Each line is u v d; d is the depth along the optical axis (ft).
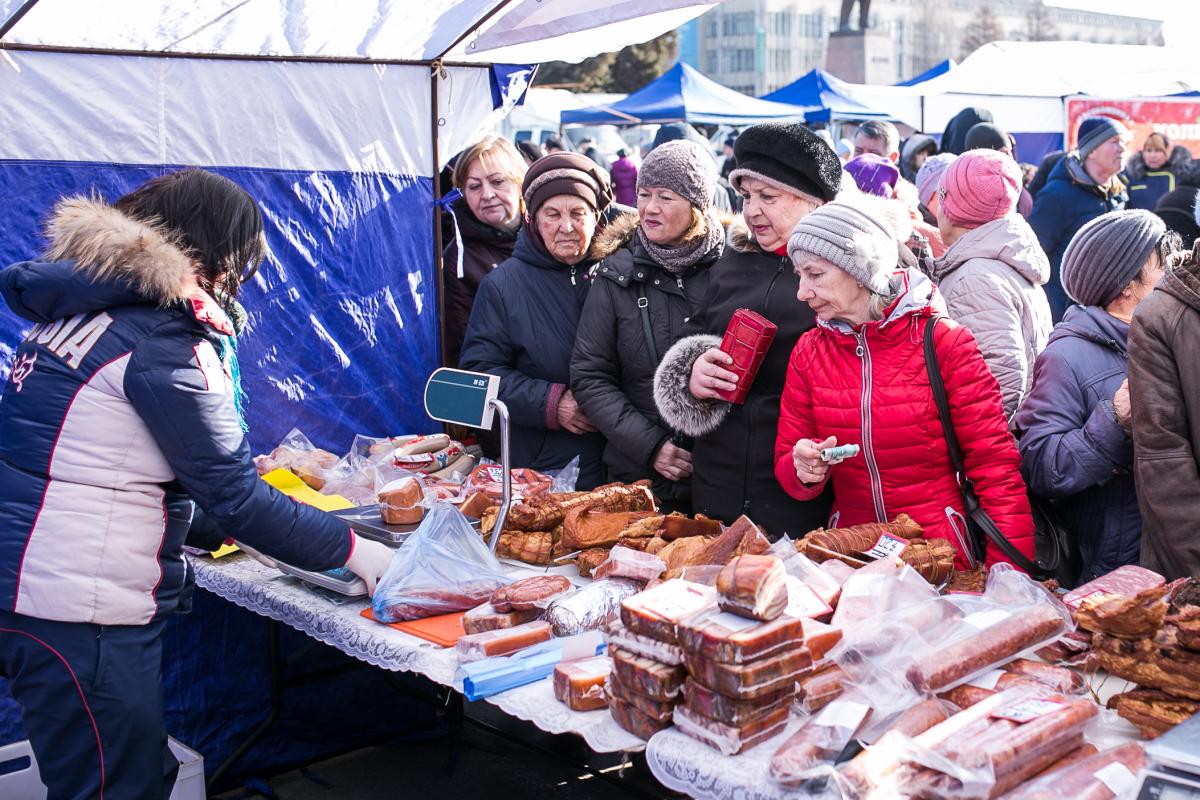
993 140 23.18
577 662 6.64
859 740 5.46
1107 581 6.89
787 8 165.17
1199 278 7.41
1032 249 10.64
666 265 10.68
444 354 13.47
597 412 10.91
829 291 8.18
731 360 9.30
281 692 10.82
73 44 10.03
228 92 11.16
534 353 11.75
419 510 9.52
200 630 11.12
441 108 12.94
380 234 12.60
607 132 47.93
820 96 39.17
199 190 7.57
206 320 7.38
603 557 8.40
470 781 11.82
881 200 10.26
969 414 8.28
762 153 9.25
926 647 6.00
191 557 9.87
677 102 38.86
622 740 5.99
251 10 10.55
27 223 10.08
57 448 7.25
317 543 7.99
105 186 10.50
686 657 5.69
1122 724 5.80
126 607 7.41
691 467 10.63
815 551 7.69
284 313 11.94
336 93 11.98
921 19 173.78
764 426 9.51
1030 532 8.25
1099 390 8.84
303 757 11.92
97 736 7.40
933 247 14.57
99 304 7.26
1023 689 5.64
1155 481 7.55
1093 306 9.18
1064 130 36.40
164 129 10.78
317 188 11.98
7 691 10.01
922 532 8.03
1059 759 5.29
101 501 7.29
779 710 5.70
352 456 11.84
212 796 11.01
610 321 10.97
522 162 14.26
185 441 7.29
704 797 5.47
